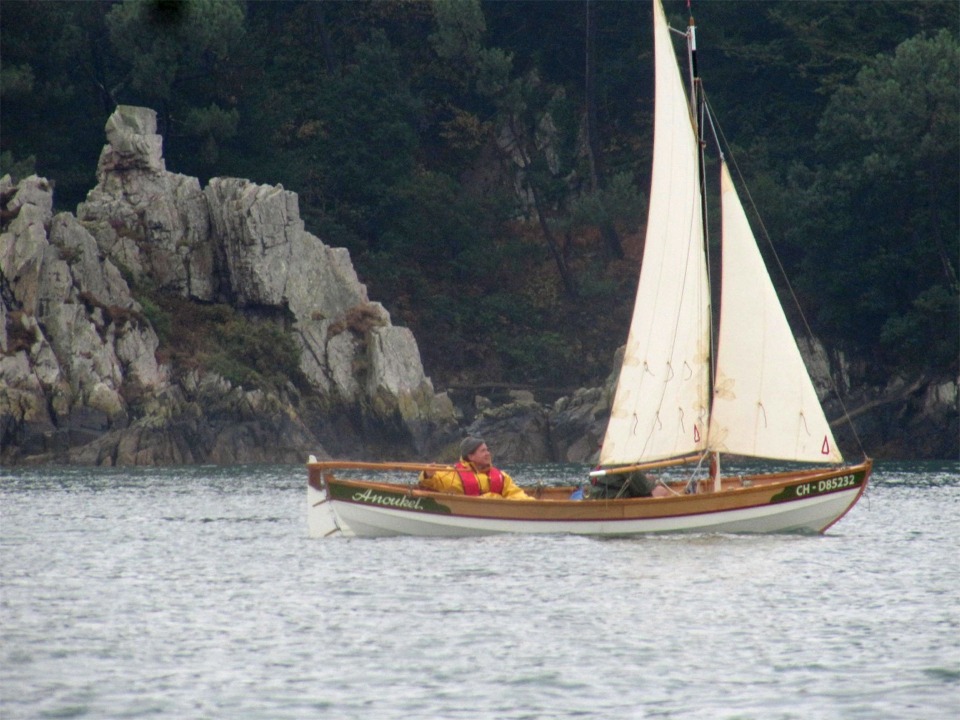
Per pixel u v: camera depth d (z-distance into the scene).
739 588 93.06
